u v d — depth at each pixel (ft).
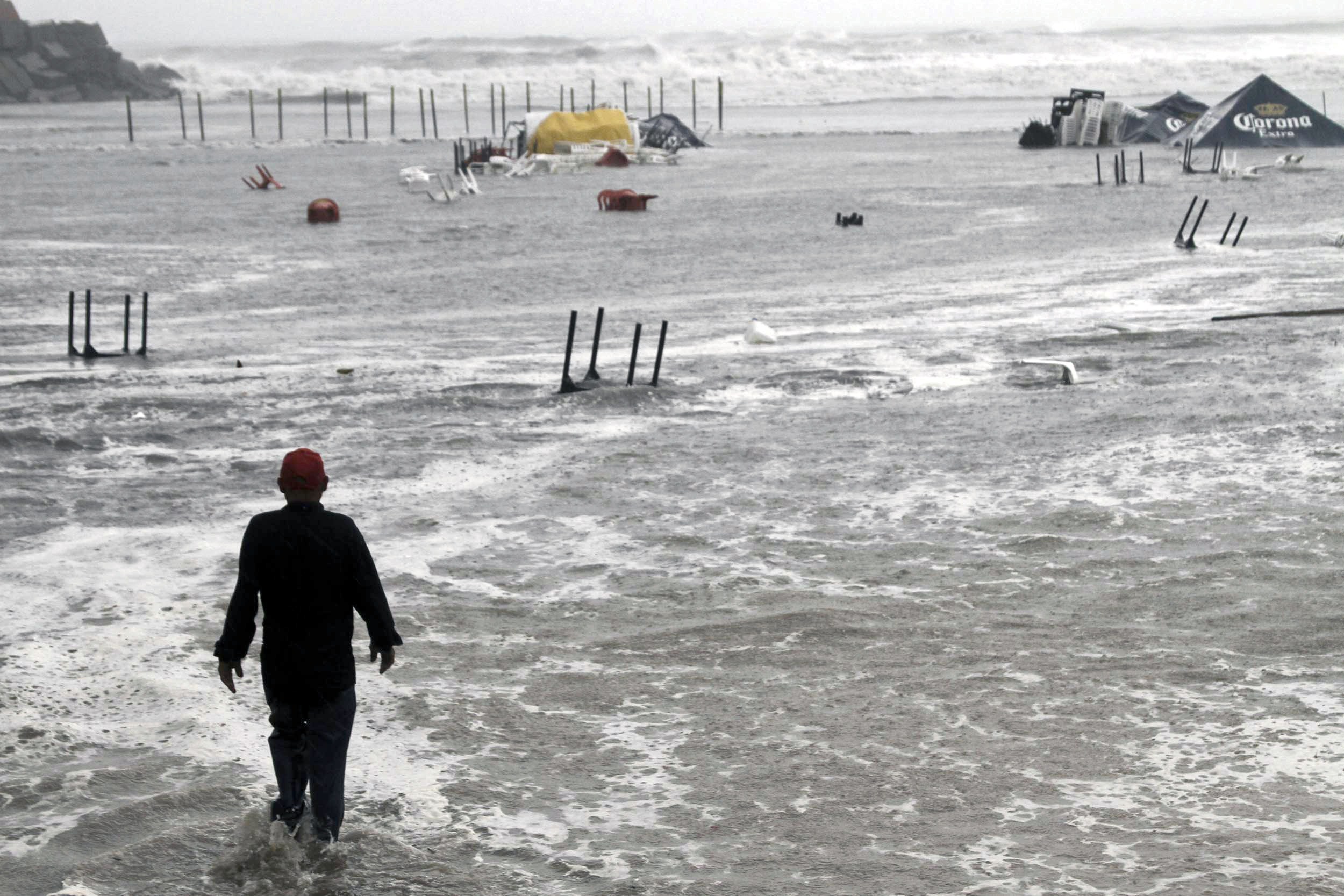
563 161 586.04
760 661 60.75
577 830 43.39
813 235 321.11
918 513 89.04
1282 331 162.30
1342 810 43.06
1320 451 99.71
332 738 41.50
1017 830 42.39
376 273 265.95
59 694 56.29
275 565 40.86
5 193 472.03
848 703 54.95
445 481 101.50
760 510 91.15
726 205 404.16
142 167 612.70
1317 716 51.37
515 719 53.72
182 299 234.17
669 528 87.20
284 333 195.21
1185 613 66.49
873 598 71.10
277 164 625.82
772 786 46.68
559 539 84.84
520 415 129.18
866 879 39.29
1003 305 203.92
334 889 39.32
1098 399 126.93
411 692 56.75
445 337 188.03
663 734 51.96
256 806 45.42
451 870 40.37
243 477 104.22
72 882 39.70
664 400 134.51
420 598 72.23
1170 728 50.78
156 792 46.88
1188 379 134.62
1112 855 40.37
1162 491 91.66
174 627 66.13
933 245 296.30
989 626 65.41
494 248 307.37
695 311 208.64
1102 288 218.59
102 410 132.87
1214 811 43.37
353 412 131.13
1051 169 521.24
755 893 38.63
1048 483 95.76
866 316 197.06
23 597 71.20
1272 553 75.82
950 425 117.60
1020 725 51.75
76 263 283.18
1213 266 241.55
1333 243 267.18
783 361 157.28
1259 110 622.13
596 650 62.90
